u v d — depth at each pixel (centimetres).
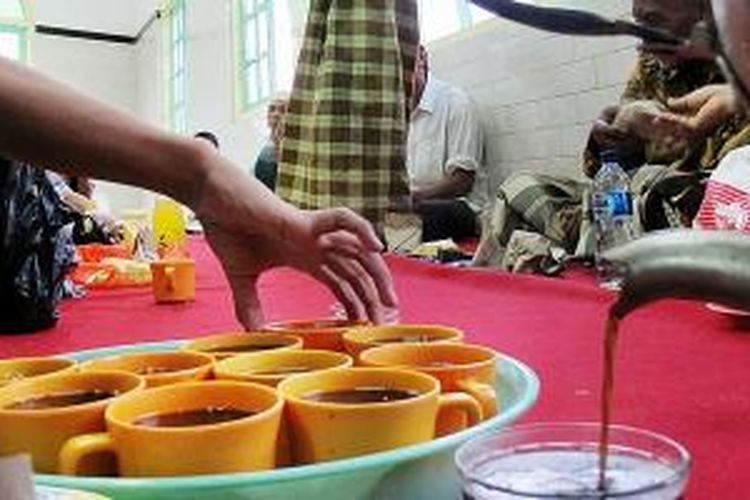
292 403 46
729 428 55
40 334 106
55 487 38
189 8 648
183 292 129
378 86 179
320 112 181
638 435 35
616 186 162
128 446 42
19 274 104
